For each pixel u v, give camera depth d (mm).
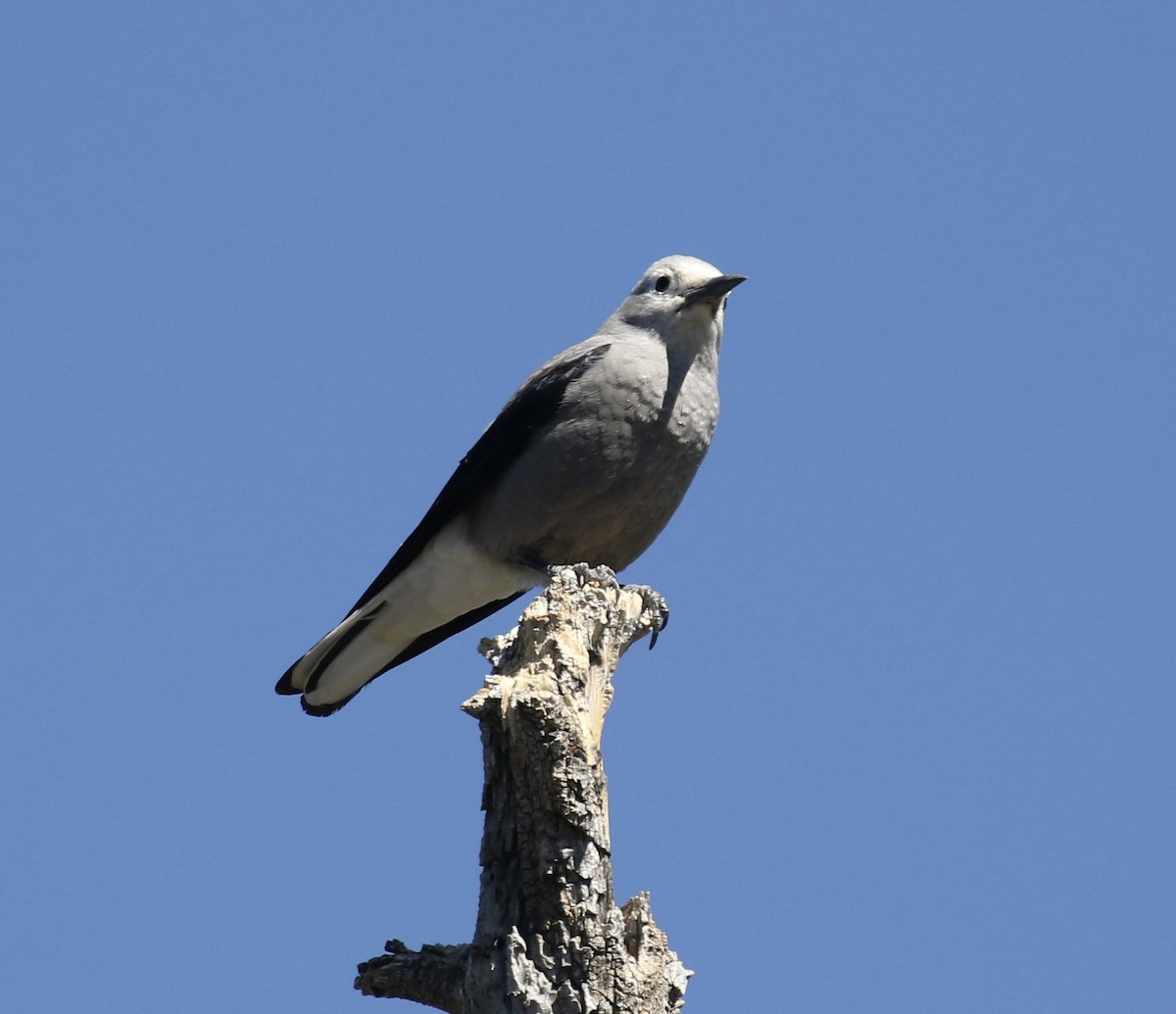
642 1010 7957
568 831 8086
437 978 8336
